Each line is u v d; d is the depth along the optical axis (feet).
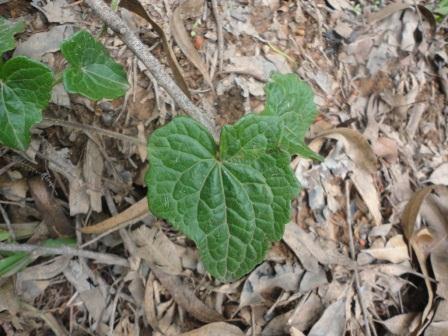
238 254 0.75
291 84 0.89
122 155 0.98
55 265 0.95
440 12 1.34
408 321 1.05
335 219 1.07
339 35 1.20
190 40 1.04
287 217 0.74
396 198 1.13
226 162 0.73
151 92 1.00
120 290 0.97
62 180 0.97
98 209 0.97
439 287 1.06
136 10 0.96
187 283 0.98
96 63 0.81
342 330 1.00
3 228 0.94
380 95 1.19
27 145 0.76
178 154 0.70
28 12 0.98
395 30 1.26
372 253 1.06
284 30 1.14
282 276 1.01
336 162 1.09
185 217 0.72
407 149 1.18
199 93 1.02
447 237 1.11
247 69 1.07
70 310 0.95
